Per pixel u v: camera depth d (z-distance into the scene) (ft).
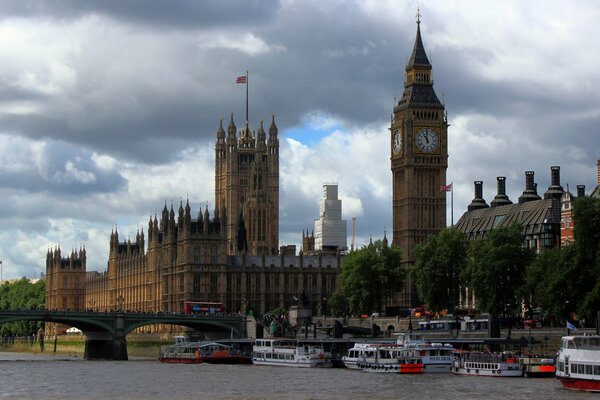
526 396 590.96
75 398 621.72
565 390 616.80
